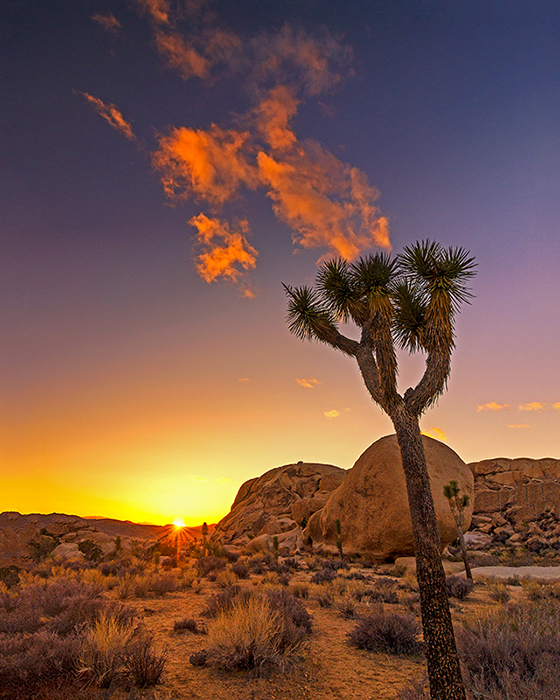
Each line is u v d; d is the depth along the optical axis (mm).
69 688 5617
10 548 45906
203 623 10445
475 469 75375
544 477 68750
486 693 4891
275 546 37688
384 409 5883
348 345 7168
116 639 6613
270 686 6301
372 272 6422
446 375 5895
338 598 14414
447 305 6098
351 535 36125
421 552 4840
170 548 46531
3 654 6629
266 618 7633
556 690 4773
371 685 6461
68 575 22094
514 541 53156
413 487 5137
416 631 8555
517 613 8016
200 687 6160
